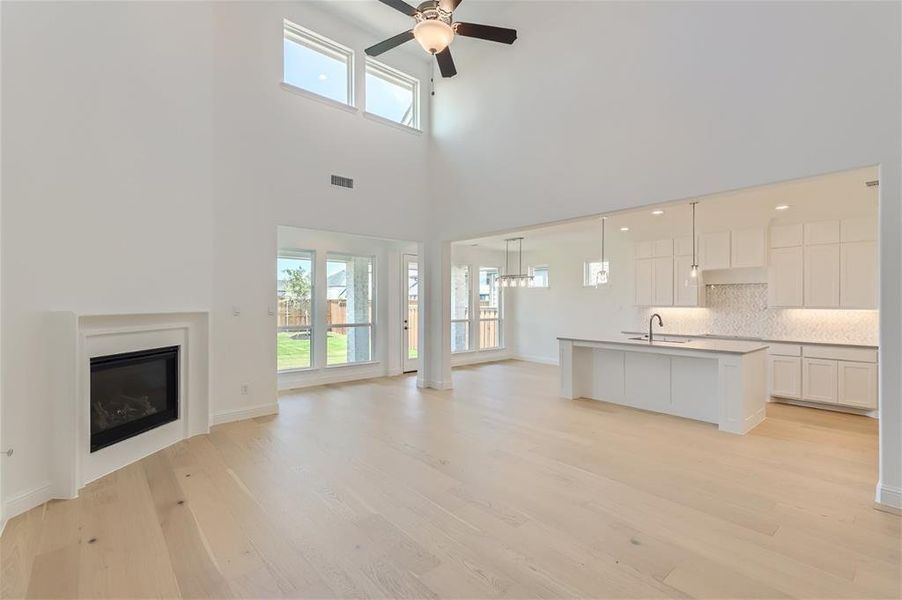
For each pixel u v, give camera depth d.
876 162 2.56
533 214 4.70
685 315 6.80
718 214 5.35
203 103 3.96
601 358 5.32
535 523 2.33
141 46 3.33
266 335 4.57
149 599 1.73
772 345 5.38
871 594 1.76
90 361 2.87
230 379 4.32
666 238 6.70
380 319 7.03
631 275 7.42
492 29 3.43
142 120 3.34
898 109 2.49
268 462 3.21
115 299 3.10
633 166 3.79
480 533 2.23
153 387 3.48
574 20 4.27
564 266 8.52
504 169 5.03
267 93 4.55
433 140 6.08
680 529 2.27
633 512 2.45
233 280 4.32
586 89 4.16
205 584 1.82
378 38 5.52
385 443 3.66
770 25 3.00
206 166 3.99
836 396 4.88
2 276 2.37
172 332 3.63
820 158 2.77
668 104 3.54
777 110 2.96
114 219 3.10
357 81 5.34
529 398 5.43
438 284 5.99
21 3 2.46
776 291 5.62
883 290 2.52
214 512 2.44
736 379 4.00
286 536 2.19
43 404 2.57
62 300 2.71
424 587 1.81
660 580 1.85
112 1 3.09
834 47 2.72
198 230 3.90
